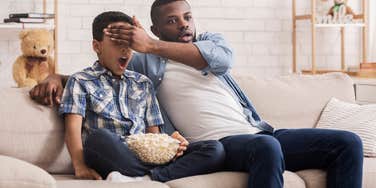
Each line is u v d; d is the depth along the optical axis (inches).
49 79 96.5
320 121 115.0
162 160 89.0
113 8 187.3
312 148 94.7
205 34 107.3
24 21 169.3
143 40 95.5
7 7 180.7
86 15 185.8
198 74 102.5
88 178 87.5
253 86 115.0
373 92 148.7
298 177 92.4
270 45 199.8
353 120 111.4
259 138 87.4
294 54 198.8
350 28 205.3
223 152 90.0
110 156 86.0
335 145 92.7
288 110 114.8
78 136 90.9
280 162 85.7
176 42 102.3
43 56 164.2
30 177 72.7
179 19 105.0
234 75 116.4
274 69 200.5
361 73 175.0
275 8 199.5
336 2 194.9
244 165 89.1
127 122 95.0
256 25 198.2
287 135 97.9
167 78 102.8
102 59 96.8
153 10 106.7
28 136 92.0
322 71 195.3
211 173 90.0
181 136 93.0
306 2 202.4
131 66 104.0
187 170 88.4
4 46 180.4
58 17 183.6
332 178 92.4
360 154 91.7
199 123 100.3
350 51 205.6
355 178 91.1
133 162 87.4
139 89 98.6
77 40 185.6
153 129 98.5
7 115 91.8
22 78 163.3
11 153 90.7
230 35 196.5
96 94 94.3
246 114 104.7
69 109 91.9
